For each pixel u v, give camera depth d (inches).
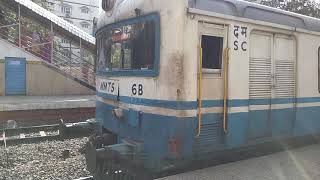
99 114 291.7
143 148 223.6
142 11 224.2
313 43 285.6
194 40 207.9
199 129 212.4
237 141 233.8
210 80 218.7
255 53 242.8
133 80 234.4
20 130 458.9
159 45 210.8
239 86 232.2
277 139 262.5
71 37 922.1
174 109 204.5
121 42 249.8
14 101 650.8
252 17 237.3
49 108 595.8
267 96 253.0
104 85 278.2
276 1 828.6
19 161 329.1
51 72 846.5
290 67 268.4
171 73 204.7
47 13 893.8
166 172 225.9
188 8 204.4
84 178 271.7
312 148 289.3
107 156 231.0
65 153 346.6
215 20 217.0
